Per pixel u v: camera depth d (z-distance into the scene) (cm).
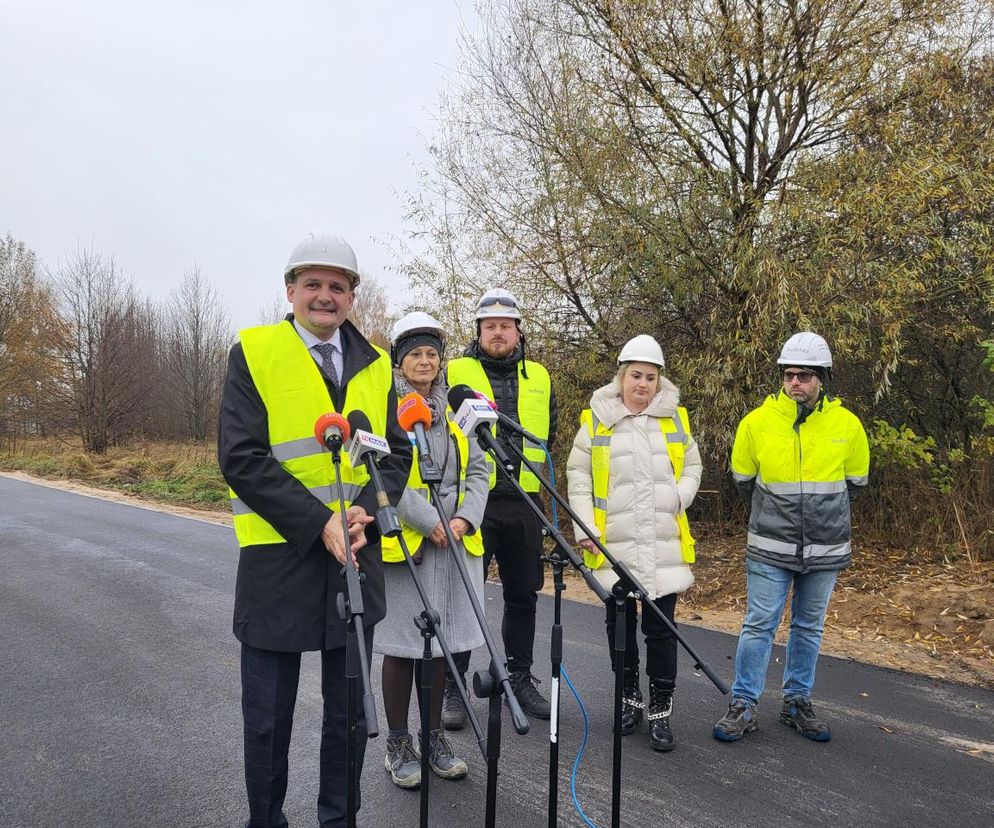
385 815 314
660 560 385
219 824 307
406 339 369
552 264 937
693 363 822
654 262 830
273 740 262
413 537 344
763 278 736
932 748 377
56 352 3003
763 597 392
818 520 384
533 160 927
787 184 789
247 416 257
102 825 305
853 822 308
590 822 308
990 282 734
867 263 715
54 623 591
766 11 780
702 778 346
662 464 394
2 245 3192
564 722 410
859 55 746
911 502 813
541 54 918
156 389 3375
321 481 263
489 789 214
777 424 390
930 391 906
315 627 259
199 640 550
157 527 1090
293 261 268
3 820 307
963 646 527
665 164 845
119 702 433
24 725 401
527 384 439
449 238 1013
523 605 421
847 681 470
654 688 380
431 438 359
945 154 737
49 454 2891
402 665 345
